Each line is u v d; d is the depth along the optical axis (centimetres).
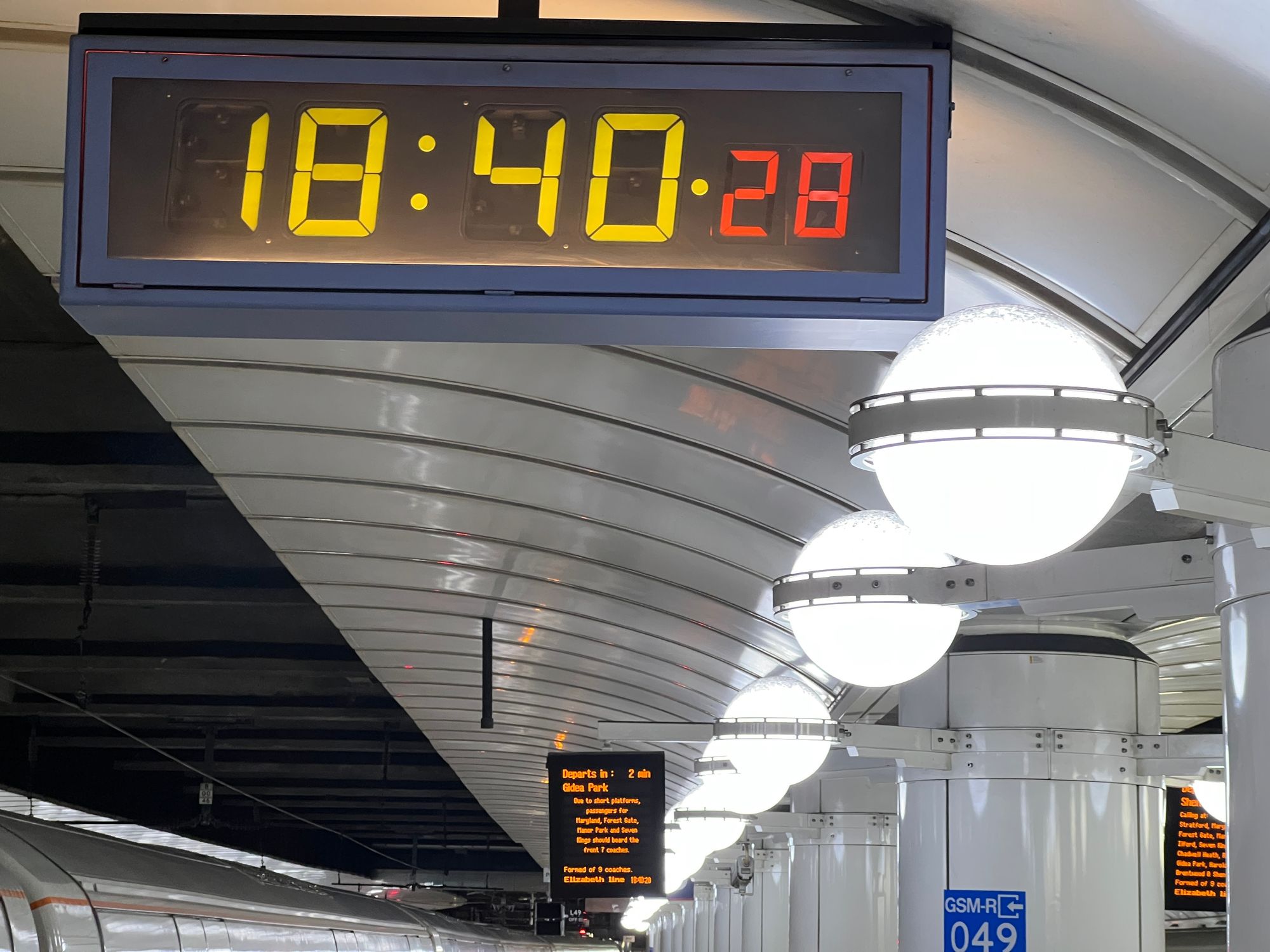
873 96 440
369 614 1798
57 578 2030
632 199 437
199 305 434
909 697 1220
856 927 1792
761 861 2639
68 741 3388
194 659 2445
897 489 398
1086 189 592
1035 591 572
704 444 1051
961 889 1143
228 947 1488
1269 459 431
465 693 2350
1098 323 700
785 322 437
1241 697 529
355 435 1114
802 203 436
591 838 1753
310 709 2980
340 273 434
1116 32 482
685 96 440
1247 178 537
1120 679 1177
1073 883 1133
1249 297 601
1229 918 531
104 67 442
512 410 1035
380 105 441
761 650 1645
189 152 440
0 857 1024
